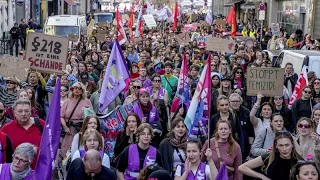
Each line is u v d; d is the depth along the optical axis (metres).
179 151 8.00
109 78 10.37
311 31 39.19
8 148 7.49
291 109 11.33
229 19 26.98
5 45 33.62
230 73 16.30
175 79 13.91
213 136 8.70
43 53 11.25
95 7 92.25
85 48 25.53
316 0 38.69
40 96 12.26
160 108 11.53
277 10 51.56
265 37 34.31
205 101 8.18
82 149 7.84
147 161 7.80
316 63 15.41
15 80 10.82
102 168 6.60
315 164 6.31
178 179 7.27
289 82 14.52
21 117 7.93
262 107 9.54
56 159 7.41
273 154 7.17
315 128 9.39
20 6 44.91
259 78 10.98
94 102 11.77
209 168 7.29
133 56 19.58
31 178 6.55
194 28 35.19
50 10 60.38
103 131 9.89
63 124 10.24
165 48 21.83
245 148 9.56
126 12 60.31
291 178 6.37
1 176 6.45
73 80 12.91
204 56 20.45
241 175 7.84
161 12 40.56
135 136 8.66
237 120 9.38
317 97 12.03
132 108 10.09
